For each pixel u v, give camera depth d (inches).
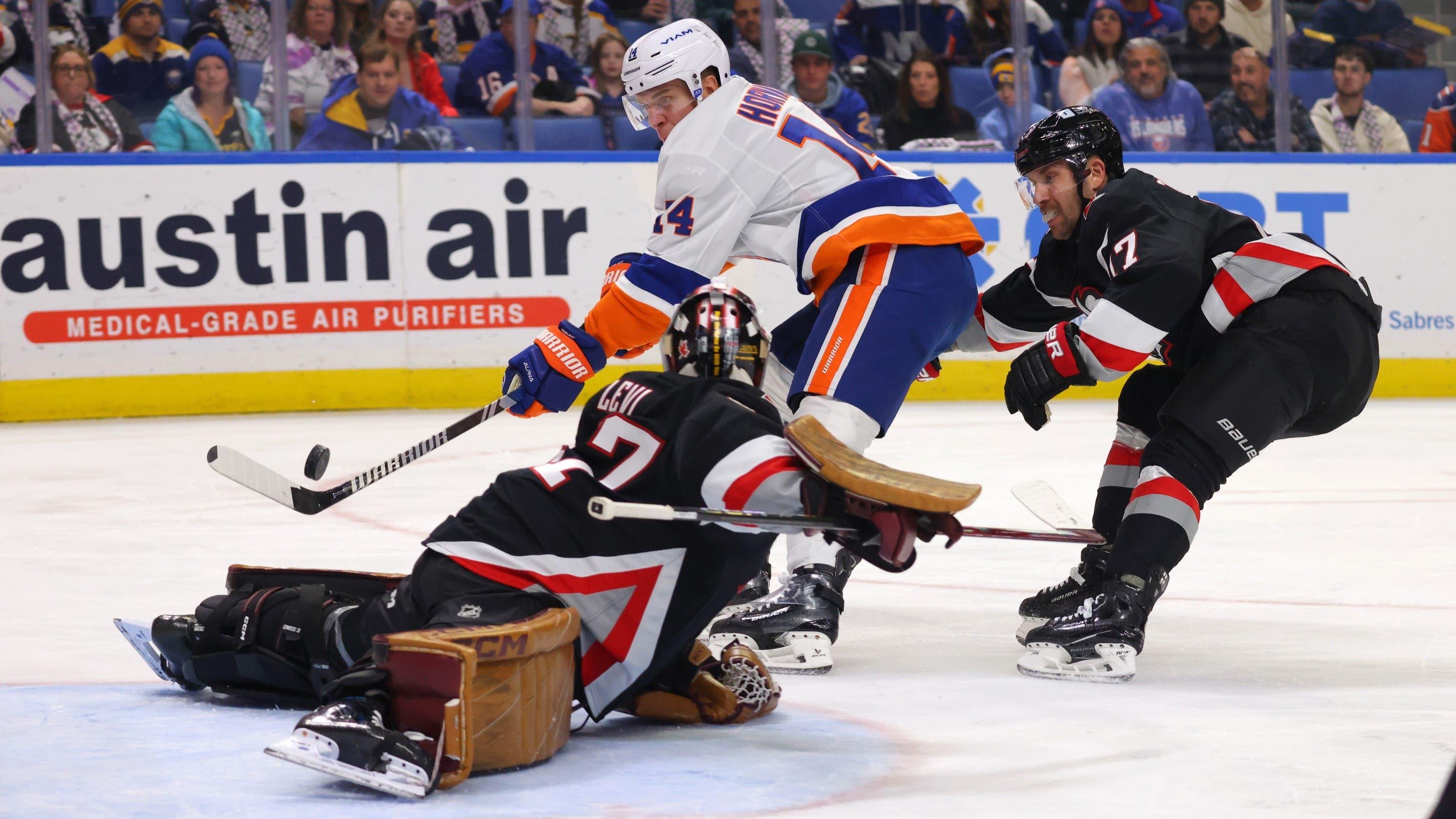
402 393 811.4
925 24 882.1
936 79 882.1
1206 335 261.1
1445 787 112.2
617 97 876.0
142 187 779.4
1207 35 894.4
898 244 268.7
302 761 171.9
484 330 818.8
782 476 184.7
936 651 272.8
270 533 416.8
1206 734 208.4
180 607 311.3
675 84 280.8
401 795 175.0
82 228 773.9
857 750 201.0
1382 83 913.5
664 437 194.2
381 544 397.1
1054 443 637.3
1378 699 230.1
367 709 179.9
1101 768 190.4
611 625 199.6
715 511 184.2
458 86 856.9
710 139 270.8
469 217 813.2
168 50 807.7
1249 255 258.1
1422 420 738.2
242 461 238.1
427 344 812.6
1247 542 398.9
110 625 291.3
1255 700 230.1
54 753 195.6
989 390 853.2
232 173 787.4
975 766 191.9
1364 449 620.4
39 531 421.7
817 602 261.6
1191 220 257.3
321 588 215.2
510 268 819.4
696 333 201.0
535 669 186.9
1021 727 213.6
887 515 183.2
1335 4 906.7
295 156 793.6
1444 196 877.8
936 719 219.1
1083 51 892.6
